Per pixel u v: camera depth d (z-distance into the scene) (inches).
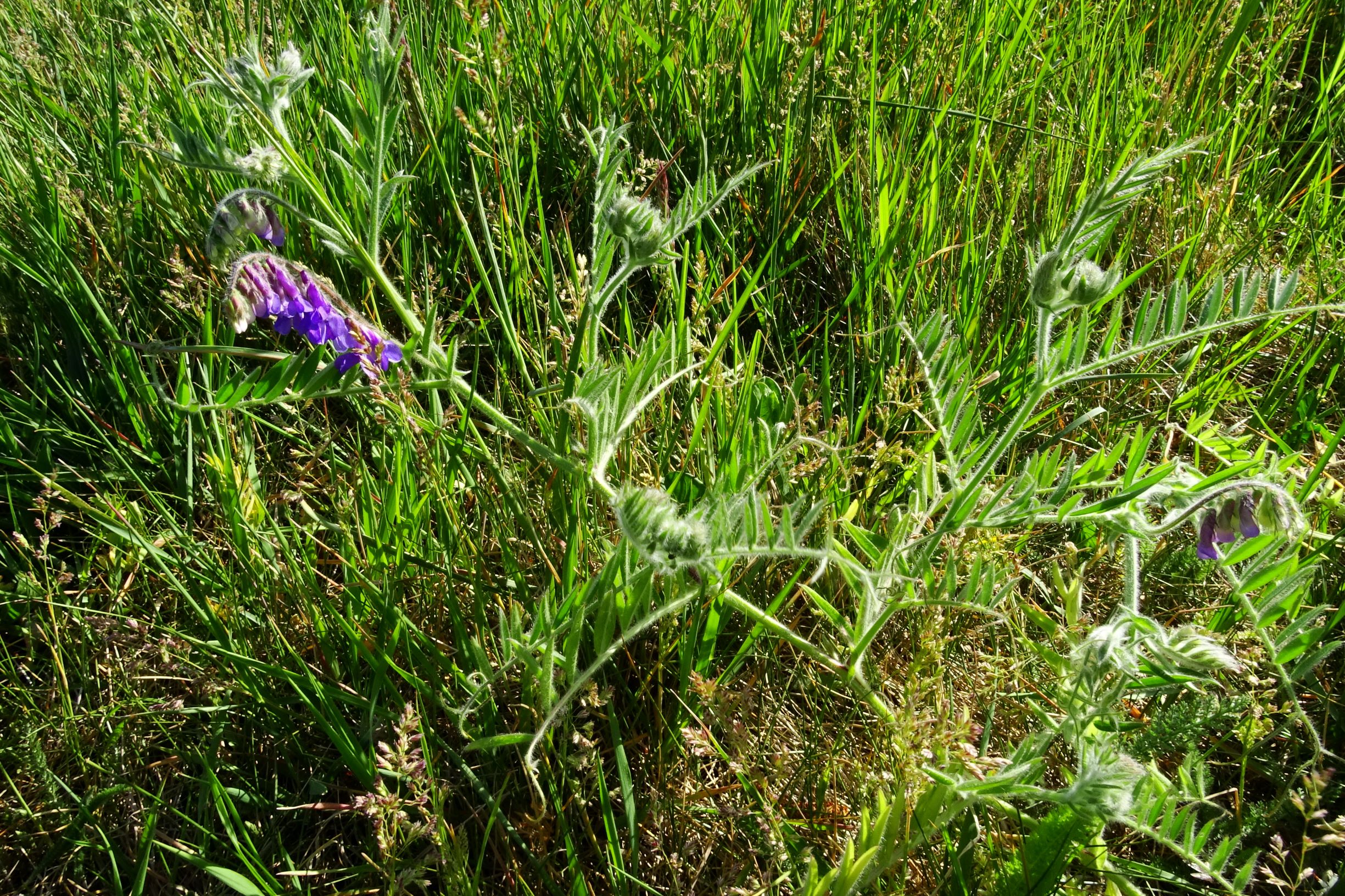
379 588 13.7
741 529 10.2
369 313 17.2
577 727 12.8
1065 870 11.4
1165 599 14.7
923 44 21.8
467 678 12.7
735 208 19.0
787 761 12.8
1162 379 16.9
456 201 15.1
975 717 13.3
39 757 12.7
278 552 14.6
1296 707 11.8
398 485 14.2
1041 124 21.7
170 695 14.0
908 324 16.7
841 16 21.8
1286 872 11.2
